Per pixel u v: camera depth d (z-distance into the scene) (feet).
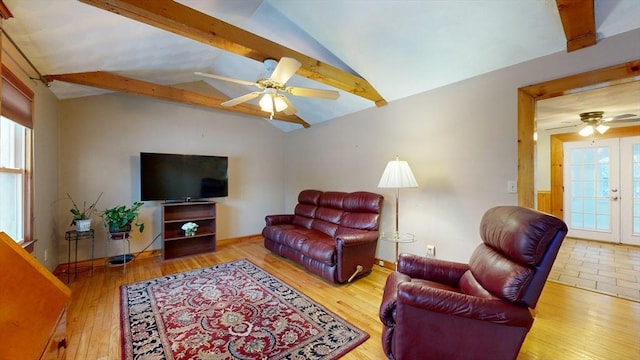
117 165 12.69
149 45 9.18
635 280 9.87
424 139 10.55
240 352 5.97
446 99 9.82
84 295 8.84
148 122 13.56
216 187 14.89
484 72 8.73
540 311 7.68
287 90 8.42
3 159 7.05
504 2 6.52
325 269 9.98
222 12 8.91
